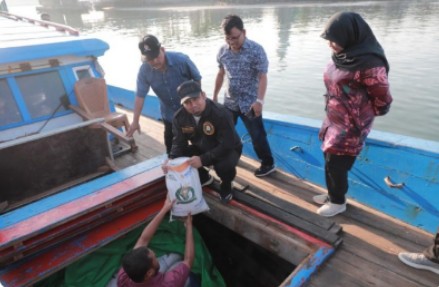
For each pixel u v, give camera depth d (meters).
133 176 3.77
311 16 29.81
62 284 3.29
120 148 5.17
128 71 17.23
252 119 3.79
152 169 3.90
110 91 7.61
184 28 29.95
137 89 4.01
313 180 4.11
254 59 3.57
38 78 4.73
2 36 5.26
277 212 3.41
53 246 3.29
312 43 19.91
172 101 3.97
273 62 16.61
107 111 5.22
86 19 43.28
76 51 4.78
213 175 4.34
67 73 4.95
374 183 3.46
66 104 4.98
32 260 3.16
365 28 2.46
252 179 4.21
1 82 4.46
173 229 3.68
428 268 2.66
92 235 3.42
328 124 2.98
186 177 3.21
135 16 42.09
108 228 3.49
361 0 37.91
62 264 3.12
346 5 35.12
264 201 3.69
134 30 30.62
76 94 4.97
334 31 2.43
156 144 5.38
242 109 3.84
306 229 3.14
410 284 2.61
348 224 3.30
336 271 2.78
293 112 11.32
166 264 3.40
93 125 4.20
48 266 3.09
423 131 9.38
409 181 3.18
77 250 3.25
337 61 2.62
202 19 34.47
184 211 3.30
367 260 2.86
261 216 3.42
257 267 3.97
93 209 3.29
